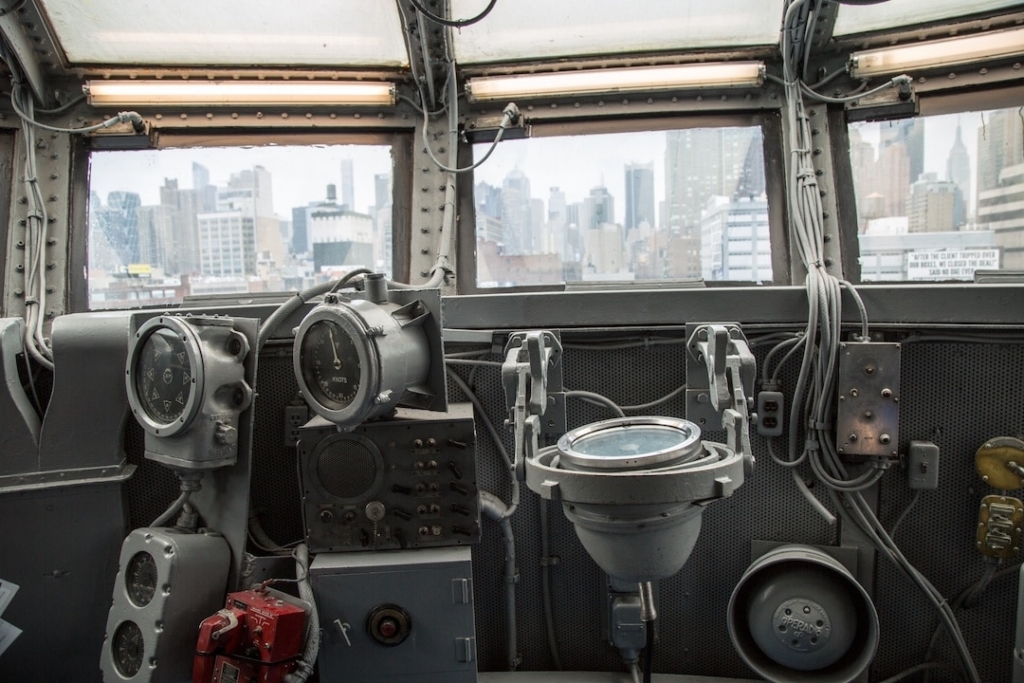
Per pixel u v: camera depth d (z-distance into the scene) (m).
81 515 1.90
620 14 2.23
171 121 2.34
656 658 2.05
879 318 1.85
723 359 1.45
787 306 1.89
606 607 2.01
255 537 1.93
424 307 1.67
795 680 1.77
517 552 2.08
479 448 2.06
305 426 1.70
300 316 2.01
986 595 1.88
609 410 2.01
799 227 2.11
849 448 1.84
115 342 1.91
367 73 2.37
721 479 1.18
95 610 1.92
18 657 1.90
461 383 2.01
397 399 1.57
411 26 2.18
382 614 1.63
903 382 1.88
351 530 1.70
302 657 1.56
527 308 1.98
